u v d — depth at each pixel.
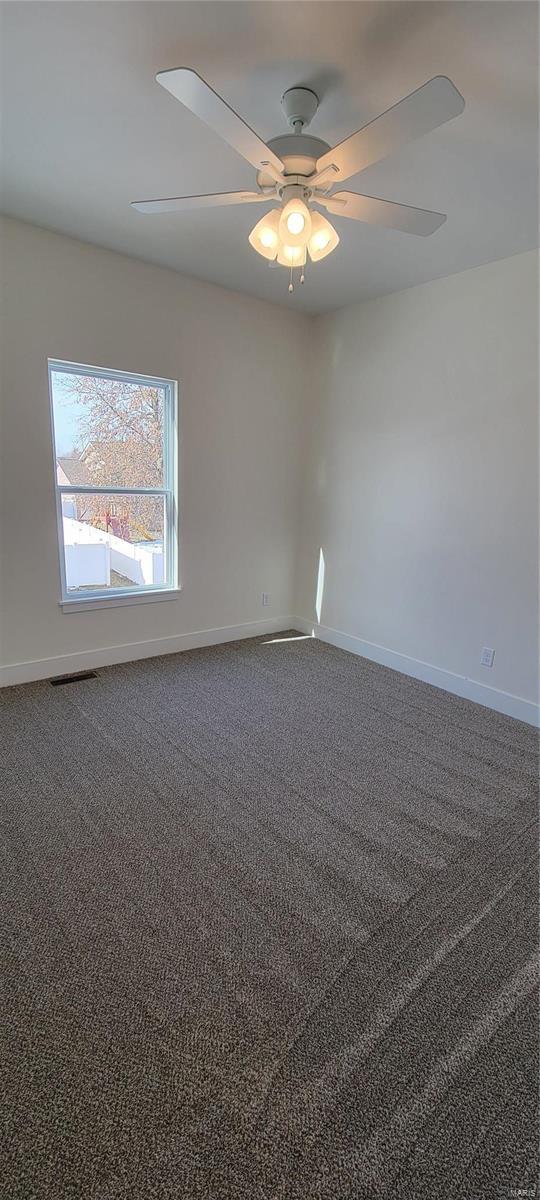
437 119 1.25
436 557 3.41
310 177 1.62
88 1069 1.19
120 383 3.29
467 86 1.60
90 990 1.37
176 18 1.40
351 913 1.66
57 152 2.03
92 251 2.93
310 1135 1.08
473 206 2.30
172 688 3.28
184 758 2.50
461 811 2.19
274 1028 1.30
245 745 2.64
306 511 4.38
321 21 1.39
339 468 4.01
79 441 3.19
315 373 4.11
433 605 3.47
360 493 3.87
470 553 3.21
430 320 3.24
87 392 3.16
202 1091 1.15
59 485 3.16
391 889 1.76
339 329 3.86
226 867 1.82
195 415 3.59
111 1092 1.14
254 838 1.98
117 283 3.06
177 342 3.38
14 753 2.48
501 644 3.12
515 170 2.03
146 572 3.69
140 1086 1.16
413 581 3.58
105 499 3.39
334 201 1.68
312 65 1.55
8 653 3.15
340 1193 1.00
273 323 3.84
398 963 1.49
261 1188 1.00
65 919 1.59
